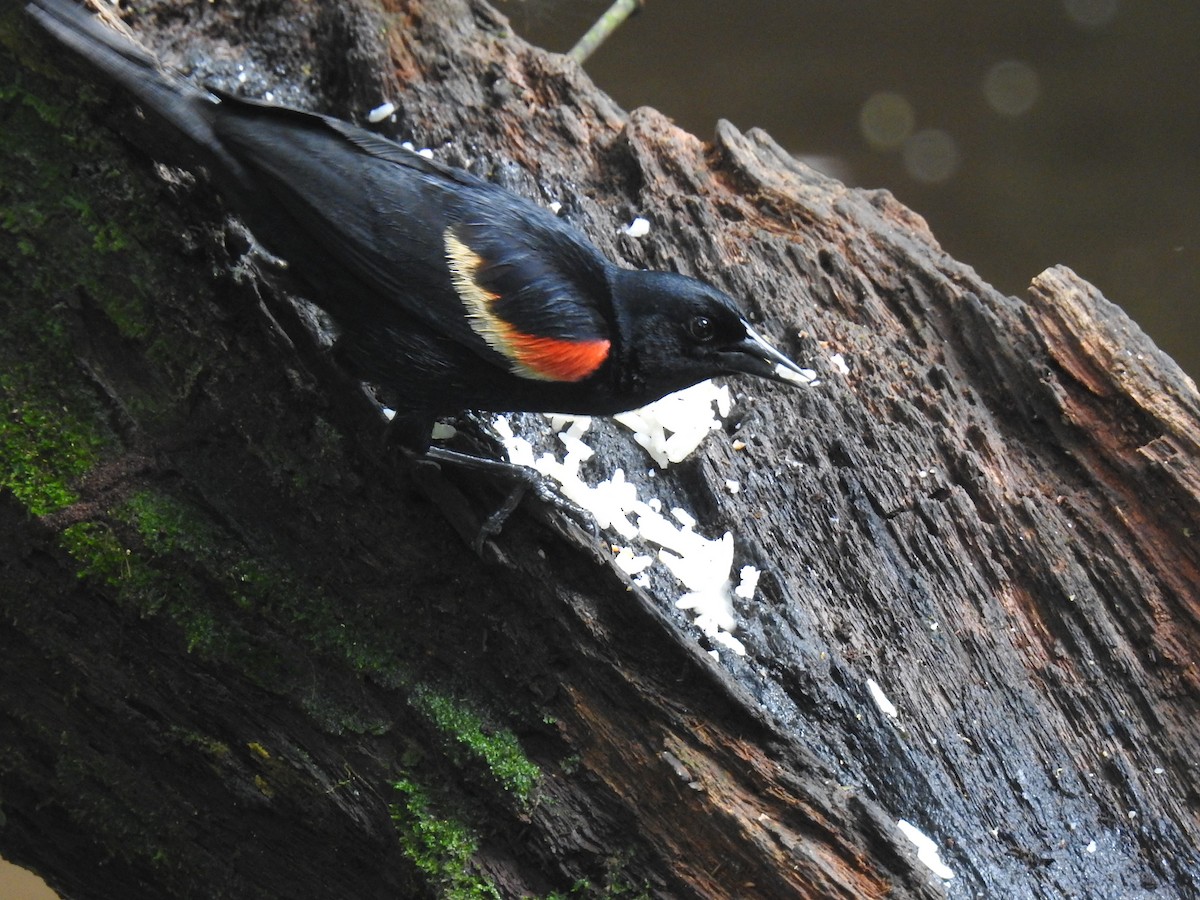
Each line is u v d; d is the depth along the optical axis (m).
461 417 9.90
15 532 8.68
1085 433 10.71
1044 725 9.52
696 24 24.03
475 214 8.19
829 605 9.89
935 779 9.14
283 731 8.59
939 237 21.05
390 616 8.74
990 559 10.16
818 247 11.74
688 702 8.39
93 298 9.02
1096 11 24.22
